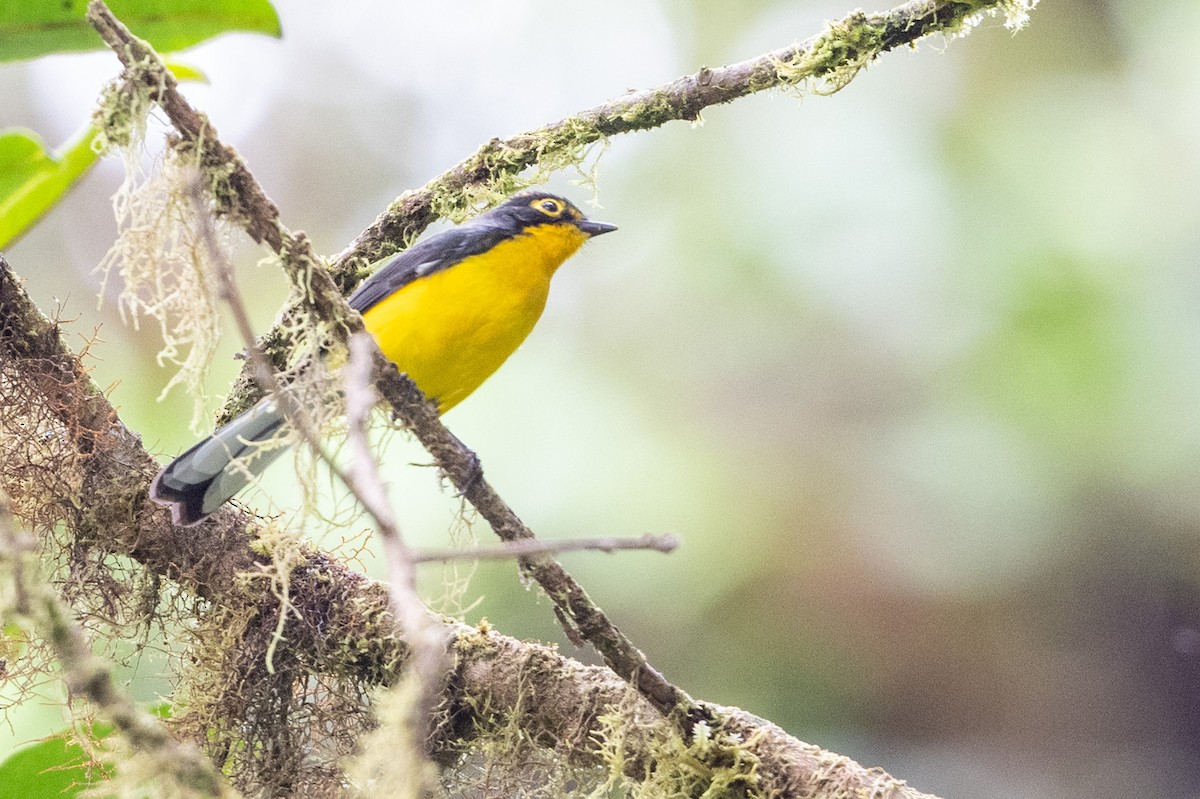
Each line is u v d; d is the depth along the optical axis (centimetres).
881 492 1192
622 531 1175
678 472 1200
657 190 1305
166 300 602
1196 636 1215
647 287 1281
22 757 632
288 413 449
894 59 1245
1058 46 1247
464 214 764
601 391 1236
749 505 1213
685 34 1468
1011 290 1137
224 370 1205
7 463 692
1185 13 1207
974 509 1159
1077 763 1230
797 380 1219
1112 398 1109
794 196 1204
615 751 626
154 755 447
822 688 1223
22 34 615
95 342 720
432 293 853
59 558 696
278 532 664
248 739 672
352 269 772
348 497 654
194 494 671
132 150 578
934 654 1230
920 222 1163
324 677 686
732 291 1242
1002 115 1208
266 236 583
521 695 654
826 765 616
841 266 1182
